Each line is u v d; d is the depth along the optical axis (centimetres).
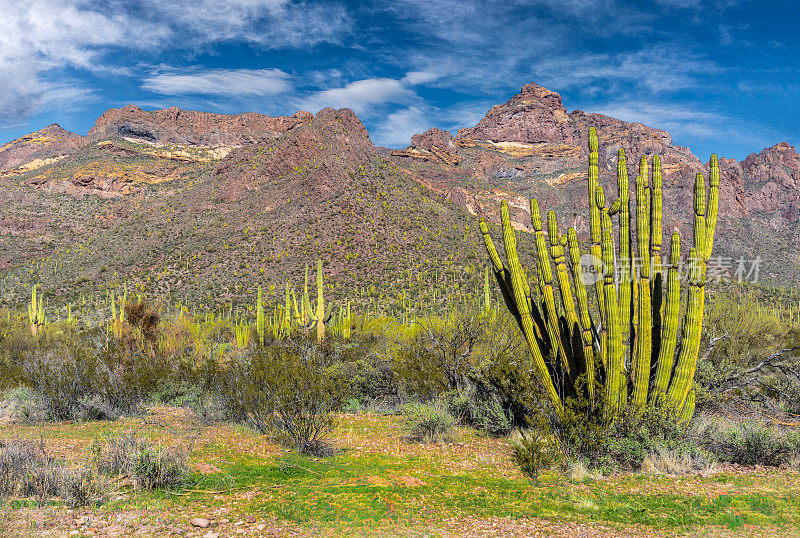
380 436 1018
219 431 1038
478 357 1246
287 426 902
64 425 1102
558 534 515
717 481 689
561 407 824
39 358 1424
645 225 824
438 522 546
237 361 1378
